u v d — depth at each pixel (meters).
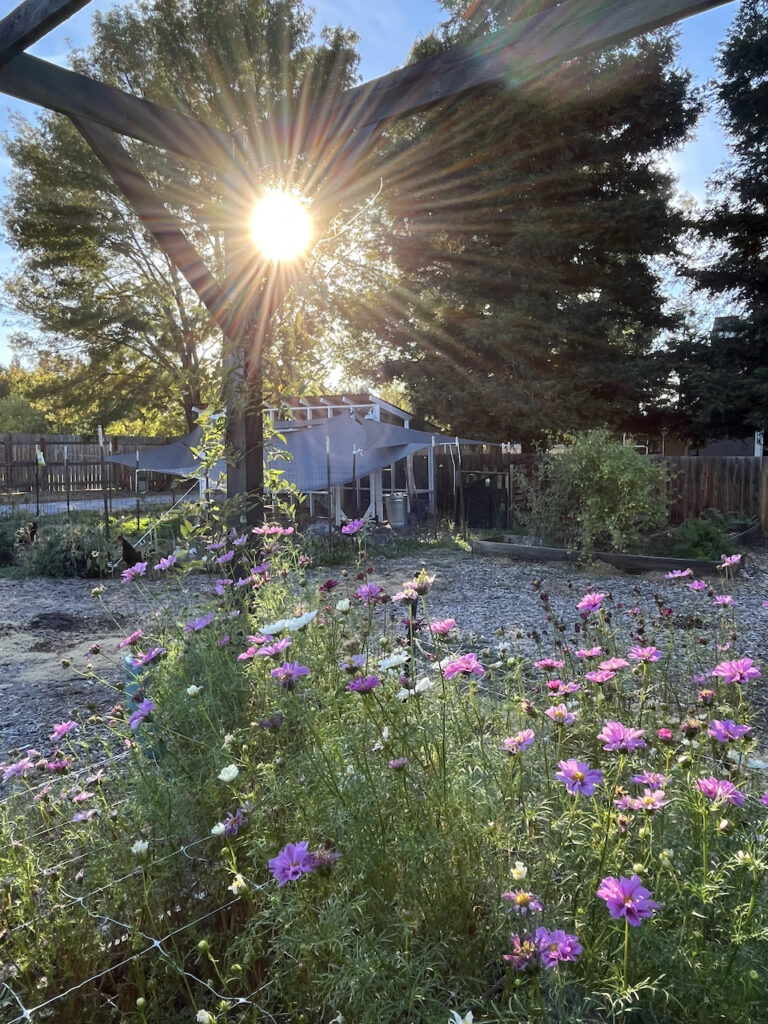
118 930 1.65
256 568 3.06
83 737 3.17
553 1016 1.26
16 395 35.62
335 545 10.01
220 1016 1.25
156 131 3.79
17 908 1.62
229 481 4.21
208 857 1.81
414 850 1.50
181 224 4.21
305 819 1.60
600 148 14.65
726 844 1.57
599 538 10.01
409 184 14.41
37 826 1.96
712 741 2.04
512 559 9.82
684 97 14.94
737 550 9.62
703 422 15.08
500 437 15.77
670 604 6.57
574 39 2.81
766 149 15.21
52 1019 1.47
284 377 4.23
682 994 1.29
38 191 19.95
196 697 2.15
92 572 9.24
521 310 14.36
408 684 1.81
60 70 3.42
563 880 1.51
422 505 14.95
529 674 3.66
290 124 3.95
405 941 1.36
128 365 23.27
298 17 19.44
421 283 15.50
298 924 1.40
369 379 16.97
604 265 15.31
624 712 2.38
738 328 15.36
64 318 21.25
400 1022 1.32
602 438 9.84
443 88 3.33
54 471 22.98
